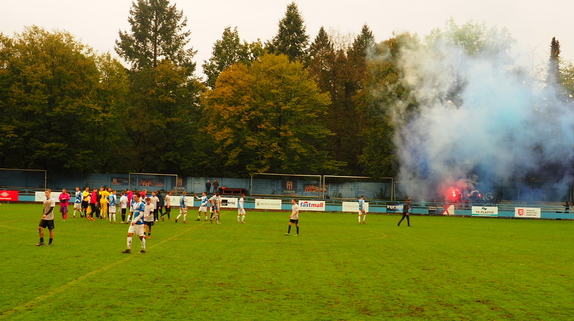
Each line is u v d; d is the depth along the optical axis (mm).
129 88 74500
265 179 57594
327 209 52594
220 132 62781
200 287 12719
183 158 69562
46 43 60531
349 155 80562
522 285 14117
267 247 21172
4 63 60438
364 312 10758
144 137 70000
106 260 16484
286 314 10430
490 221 45500
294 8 86938
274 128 64125
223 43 81875
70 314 9992
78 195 35781
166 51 85375
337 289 12930
